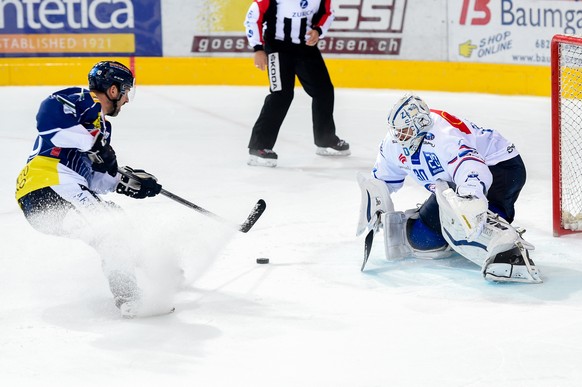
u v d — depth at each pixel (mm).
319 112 21734
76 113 10484
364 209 12594
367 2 32875
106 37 33188
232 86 33594
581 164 16688
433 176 12039
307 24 20797
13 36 32844
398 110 11734
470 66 32594
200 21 33344
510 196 12539
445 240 12555
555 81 14039
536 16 31641
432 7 32625
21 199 10578
